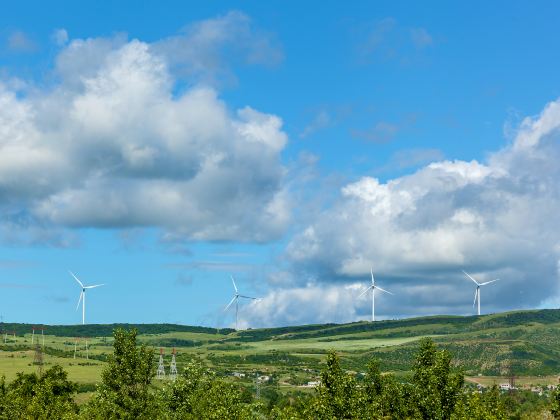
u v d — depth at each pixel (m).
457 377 113.94
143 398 138.38
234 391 132.00
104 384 140.38
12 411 152.88
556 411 110.81
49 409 150.75
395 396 121.44
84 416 136.25
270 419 130.12
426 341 122.75
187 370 139.62
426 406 112.44
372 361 129.00
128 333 143.88
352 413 108.69
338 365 113.38
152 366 145.00
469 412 110.06
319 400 110.44
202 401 129.38
